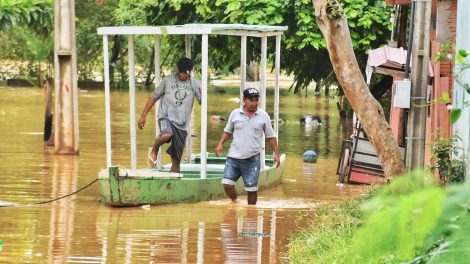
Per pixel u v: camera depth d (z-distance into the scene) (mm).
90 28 73500
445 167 19625
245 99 23875
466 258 3307
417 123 20219
